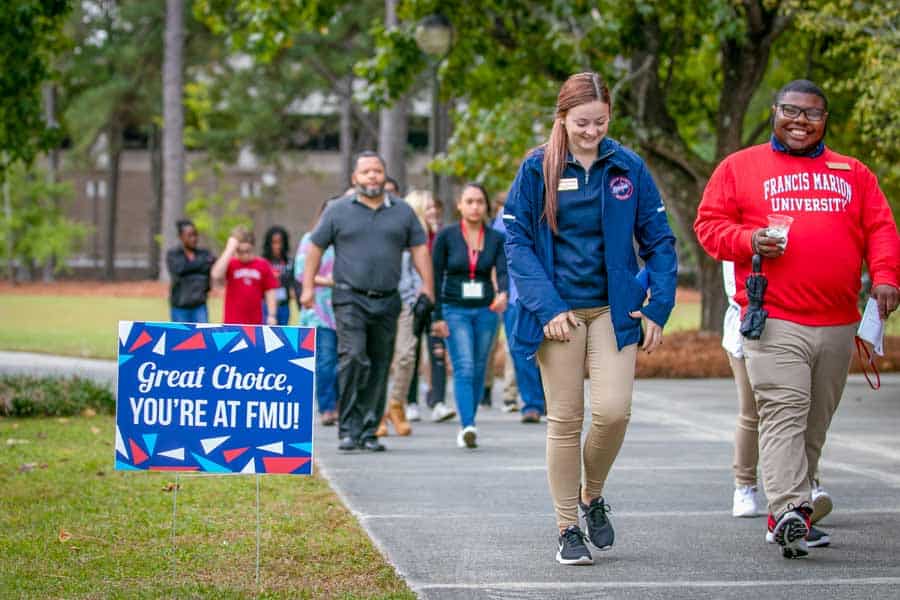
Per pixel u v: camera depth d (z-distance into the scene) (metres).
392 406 16.34
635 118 27.83
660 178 29.08
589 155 8.23
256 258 20.39
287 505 10.35
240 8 28.17
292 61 77.06
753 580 7.89
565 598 7.41
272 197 91.88
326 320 17.06
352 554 8.45
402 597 7.25
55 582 7.47
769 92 33.16
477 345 15.13
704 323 30.69
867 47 20.34
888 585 7.76
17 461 12.58
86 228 92.00
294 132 88.25
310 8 27.61
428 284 14.41
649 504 10.75
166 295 74.06
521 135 26.45
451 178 61.44
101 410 17.47
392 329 14.20
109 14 82.31
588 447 8.42
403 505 10.63
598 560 8.49
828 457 13.91
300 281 17.20
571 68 27.02
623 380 8.21
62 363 27.41
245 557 8.32
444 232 15.06
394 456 13.97
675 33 28.22
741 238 8.52
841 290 8.57
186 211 84.44
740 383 9.80
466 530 9.52
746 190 8.80
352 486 11.66
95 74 82.19
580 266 8.24
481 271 14.97
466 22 27.98
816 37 24.20
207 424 7.43
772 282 8.59
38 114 18.67
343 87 80.25
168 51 72.19
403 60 27.73
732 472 12.73
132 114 87.12
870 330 8.60
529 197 8.28
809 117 8.63
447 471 12.75
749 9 25.70
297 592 7.32
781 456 8.48
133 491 10.86
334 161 114.31
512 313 15.66
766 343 8.57
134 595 7.16
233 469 7.43
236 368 7.44
